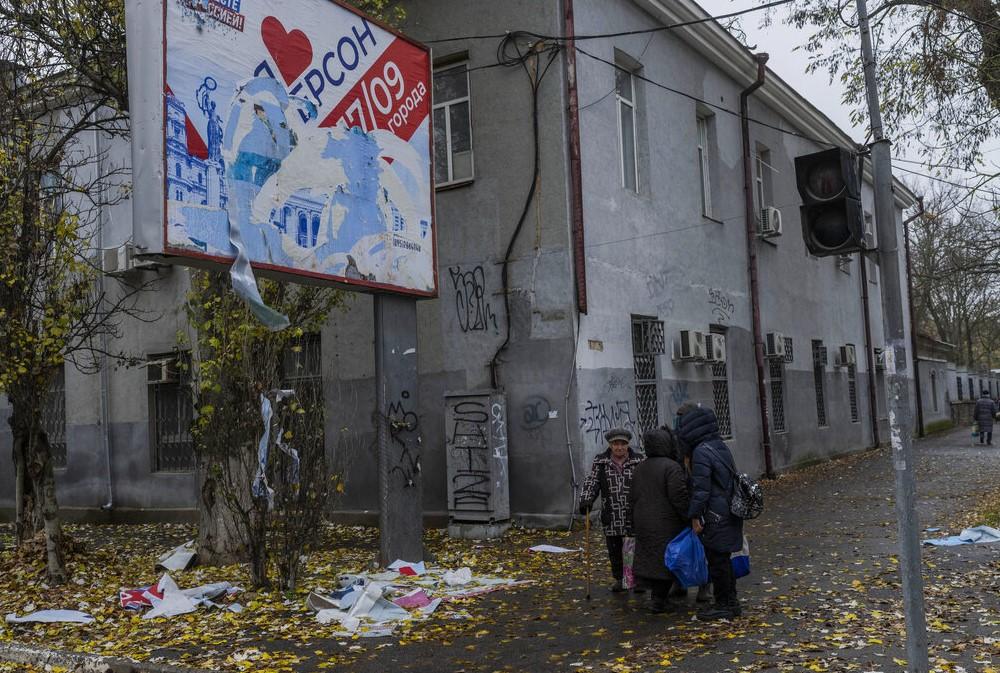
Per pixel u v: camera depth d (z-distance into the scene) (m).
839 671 5.35
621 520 8.02
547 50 12.73
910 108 12.66
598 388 12.63
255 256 8.17
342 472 9.11
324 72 9.17
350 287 9.50
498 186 12.99
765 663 5.56
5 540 13.95
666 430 7.57
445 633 6.92
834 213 5.96
